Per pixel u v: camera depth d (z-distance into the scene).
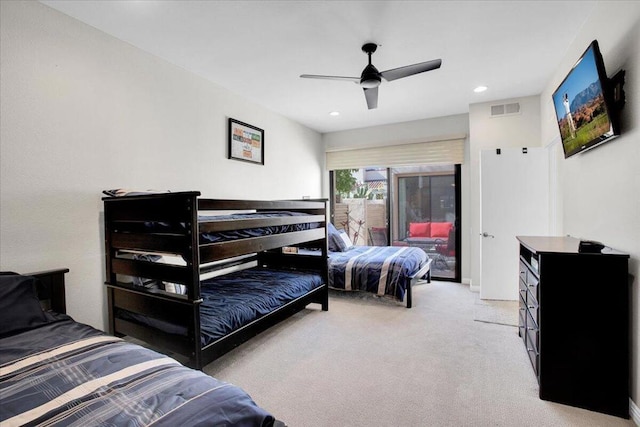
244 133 3.95
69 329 1.76
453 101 4.23
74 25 2.32
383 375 2.22
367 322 3.22
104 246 2.51
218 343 2.12
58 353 1.44
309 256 3.68
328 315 3.44
